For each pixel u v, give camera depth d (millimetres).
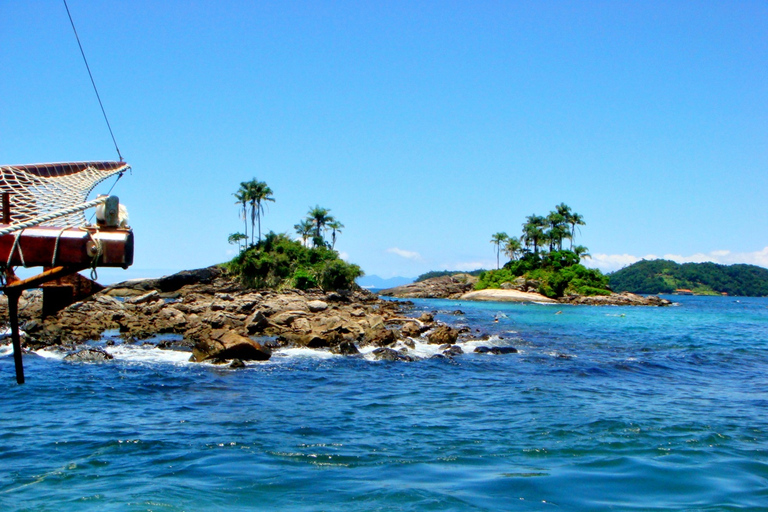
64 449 12266
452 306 86125
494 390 19578
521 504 9250
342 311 48312
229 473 10766
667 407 16969
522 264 124938
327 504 9250
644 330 46031
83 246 5016
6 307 37969
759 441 13180
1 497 9430
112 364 23891
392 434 13727
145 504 9125
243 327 35250
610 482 10328
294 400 17641
